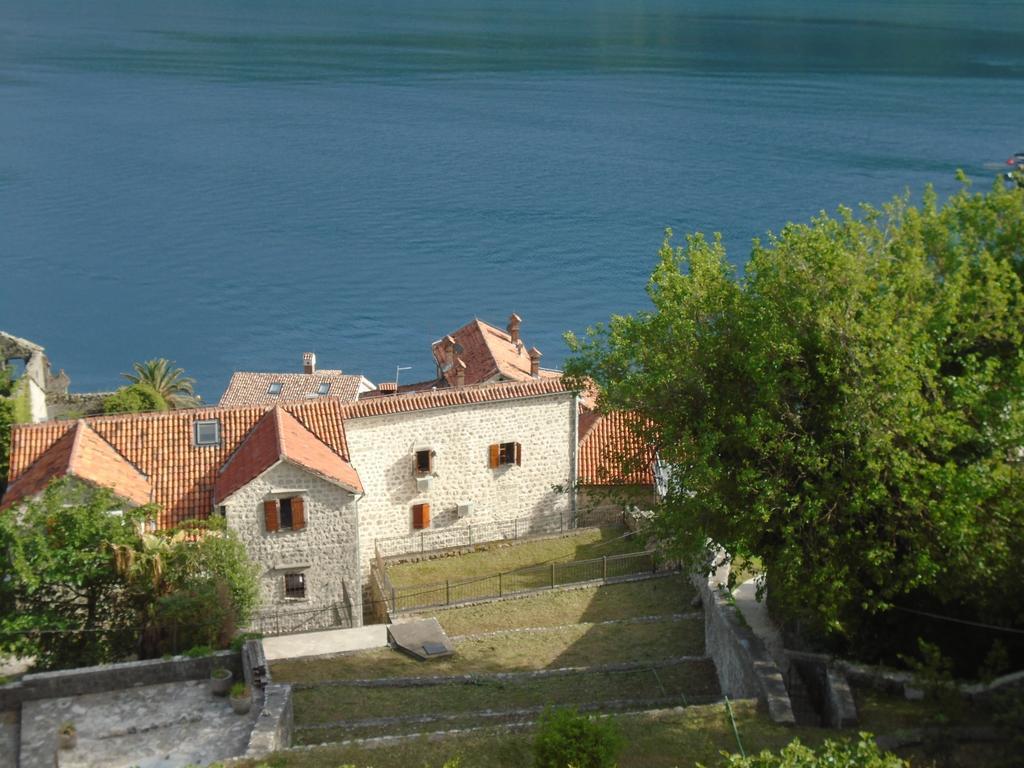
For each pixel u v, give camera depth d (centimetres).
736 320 3375
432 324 13450
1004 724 2769
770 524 3241
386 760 2730
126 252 16062
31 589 3484
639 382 3466
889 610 3269
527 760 2742
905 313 3139
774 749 2789
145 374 8675
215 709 3033
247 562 4103
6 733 2961
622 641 4109
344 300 14225
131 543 3656
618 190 19500
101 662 3538
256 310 13925
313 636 4253
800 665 3316
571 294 14388
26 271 15175
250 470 4522
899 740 2761
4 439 5772
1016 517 3012
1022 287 3253
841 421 3094
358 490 4584
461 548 5334
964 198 3484
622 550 5203
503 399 5319
